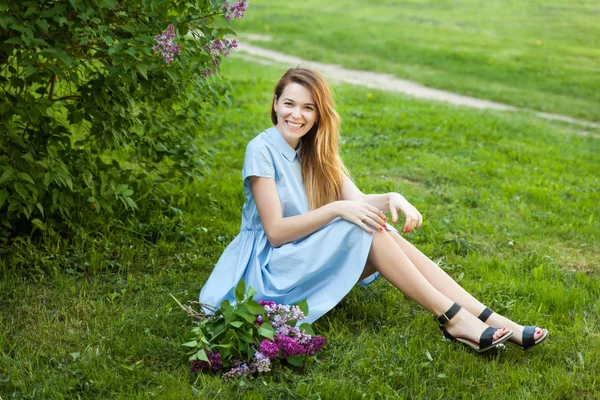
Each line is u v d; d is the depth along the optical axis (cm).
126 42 340
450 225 483
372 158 666
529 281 392
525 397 267
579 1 2475
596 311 352
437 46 1688
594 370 291
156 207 455
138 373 272
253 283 312
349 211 300
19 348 287
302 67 329
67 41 347
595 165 726
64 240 392
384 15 2206
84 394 258
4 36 341
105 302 339
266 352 275
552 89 1323
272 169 316
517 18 2183
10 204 350
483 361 297
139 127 419
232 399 258
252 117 793
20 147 368
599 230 499
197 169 452
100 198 390
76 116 384
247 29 1872
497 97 1220
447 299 302
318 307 302
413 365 286
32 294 341
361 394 263
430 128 827
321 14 2186
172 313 328
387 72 1412
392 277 303
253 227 326
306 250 304
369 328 324
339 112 883
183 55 370
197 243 421
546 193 584
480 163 677
